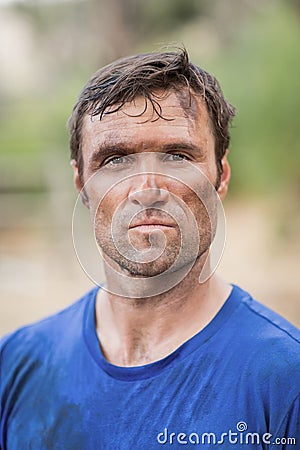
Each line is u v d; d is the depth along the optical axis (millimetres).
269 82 6465
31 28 11555
